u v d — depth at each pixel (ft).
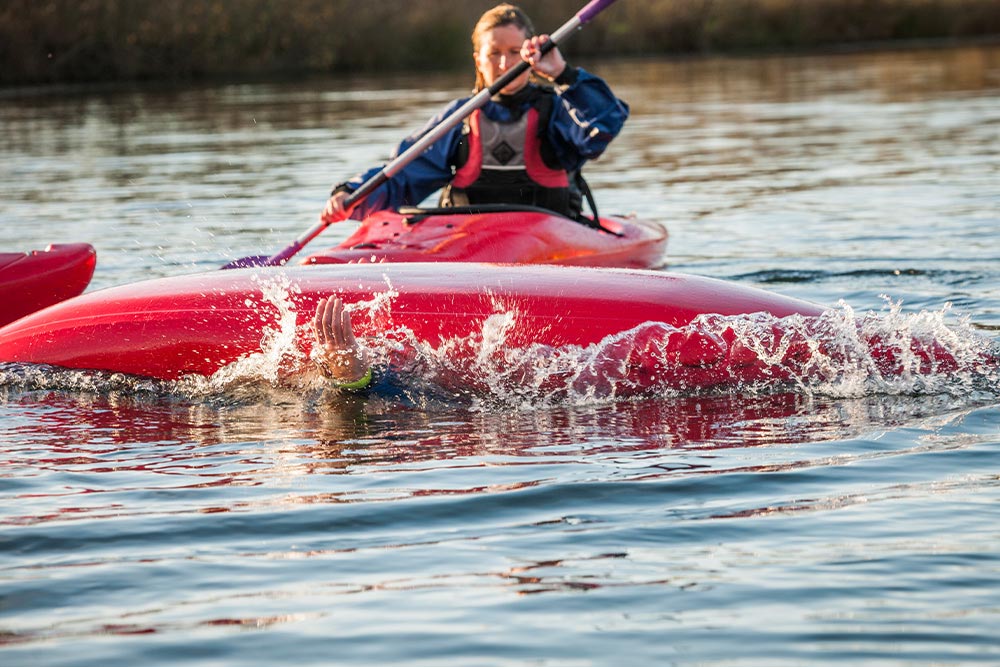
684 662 22.56
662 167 122.93
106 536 29.19
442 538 28.78
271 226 87.97
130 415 41.04
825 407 39.96
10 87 247.70
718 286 45.73
